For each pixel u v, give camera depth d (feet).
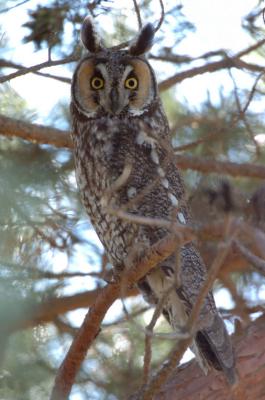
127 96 42.24
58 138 47.24
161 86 50.16
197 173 49.32
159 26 41.86
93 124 42.52
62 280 48.01
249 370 37.73
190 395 37.63
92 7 44.78
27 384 43.50
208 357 35.63
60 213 48.08
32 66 42.09
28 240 47.03
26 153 49.08
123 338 48.62
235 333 39.96
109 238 41.42
